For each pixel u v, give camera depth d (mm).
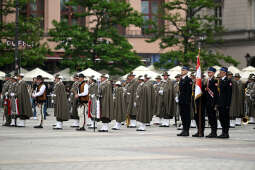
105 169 23625
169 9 99812
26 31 94438
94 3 96938
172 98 55375
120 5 98188
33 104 64562
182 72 41375
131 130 48000
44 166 24359
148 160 26562
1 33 92750
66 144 33750
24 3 95688
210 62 94562
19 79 50844
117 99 49125
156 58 119250
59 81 48438
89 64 94375
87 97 47281
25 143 34219
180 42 99000
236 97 54812
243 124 59406
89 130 46938
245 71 83625
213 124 40094
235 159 27141
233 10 113188
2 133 42281
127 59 97562
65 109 48125
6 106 51375
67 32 96125
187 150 30953
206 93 40156
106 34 96500
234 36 112500
